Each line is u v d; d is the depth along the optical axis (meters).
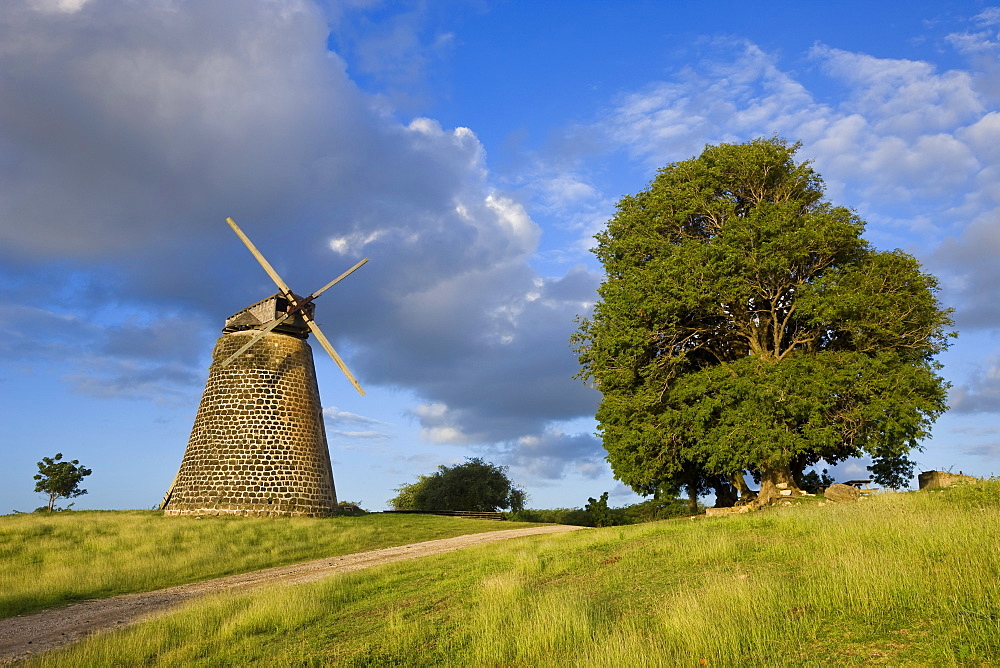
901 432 27.30
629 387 34.12
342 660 11.31
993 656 7.70
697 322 33.44
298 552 29.50
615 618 11.70
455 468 69.94
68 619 17.95
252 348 43.56
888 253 30.03
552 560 18.97
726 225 31.47
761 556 14.93
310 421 44.75
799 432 28.83
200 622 14.99
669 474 33.81
